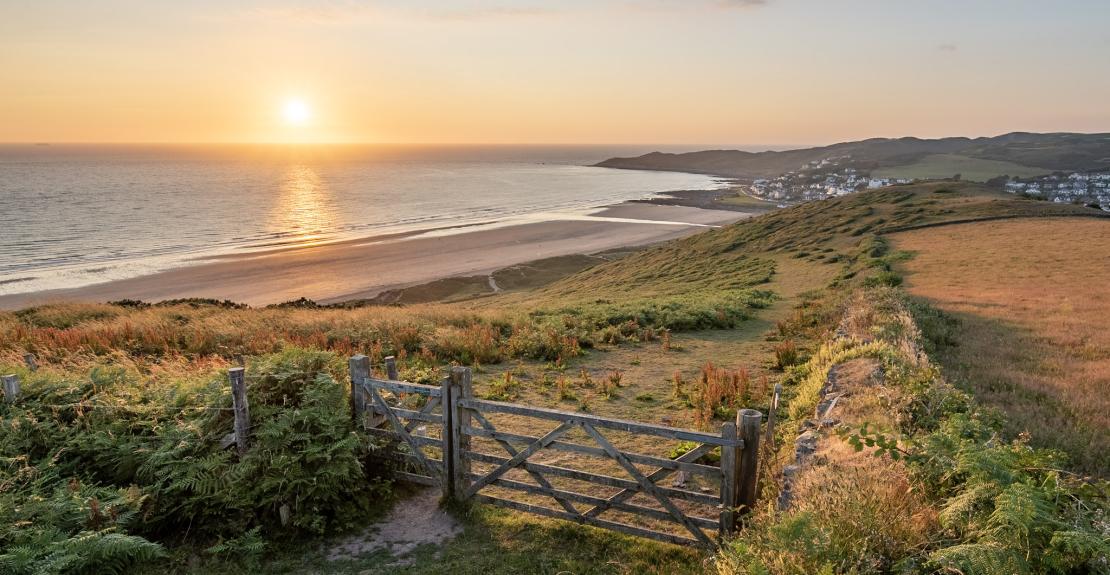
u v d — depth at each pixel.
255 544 6.11
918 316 16.27
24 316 24.12
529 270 69.44
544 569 5.94
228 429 7.25
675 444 9.16
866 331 13.63
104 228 99.12
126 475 6.96
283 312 24.67
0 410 7.92
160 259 72.56
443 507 7.16
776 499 5.90
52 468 6.86
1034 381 10.71
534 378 13.62
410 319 19.81
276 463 6.65
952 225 46.50
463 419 7.14
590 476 6.52
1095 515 3.87
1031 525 3.64
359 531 6.70
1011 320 17.30
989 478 4.24
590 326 19.50
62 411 7.84
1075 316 17.47
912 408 7.19
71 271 64.69
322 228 106.81
